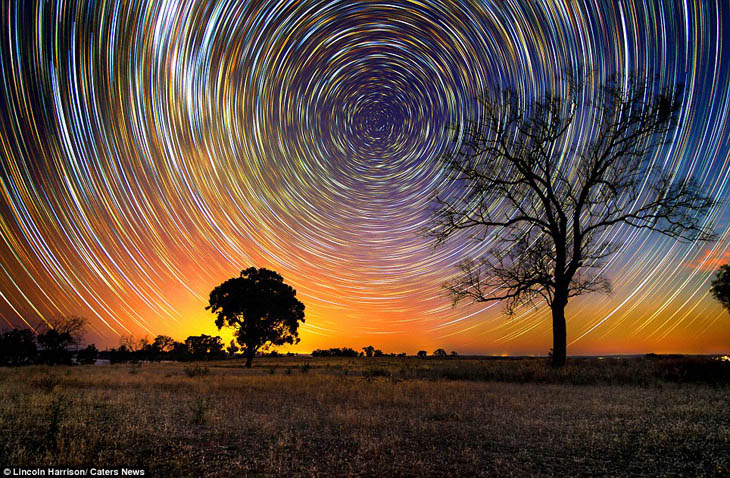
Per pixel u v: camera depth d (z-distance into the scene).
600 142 16.25
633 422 5.85
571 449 4.59
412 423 5.89
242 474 3.86
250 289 37.47
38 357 31.73
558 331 15.70
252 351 36.81
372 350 62.22
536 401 7.97
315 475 3.83
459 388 10.48
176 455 4.40
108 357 48.06
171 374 18.58
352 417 6.27
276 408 7.33
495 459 4.26
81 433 5.18
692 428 5.38
